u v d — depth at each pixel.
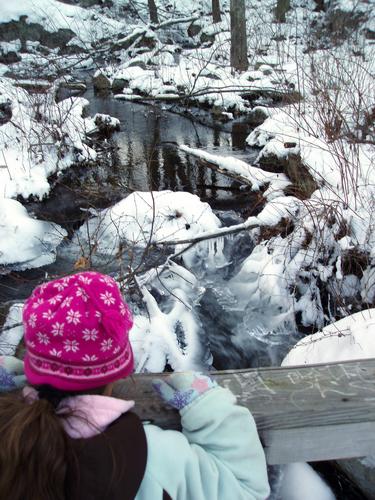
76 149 7.04
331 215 3.76
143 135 9.01
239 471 1.13
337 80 6.41
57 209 5.77
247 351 3.51
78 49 15.41
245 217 5.55
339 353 2.43
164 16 18.52
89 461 0.87
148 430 1.06
